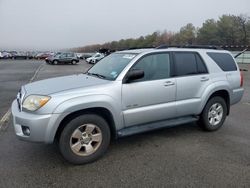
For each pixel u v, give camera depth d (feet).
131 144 15.15
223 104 17.71
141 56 14.26
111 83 13.10
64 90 12.15
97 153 12.87
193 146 14.90
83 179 11.25
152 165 12.53
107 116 13.37
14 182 10.95
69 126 12.07
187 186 10.71
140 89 13.71
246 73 71.51
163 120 15.21
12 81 47.19
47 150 14.12
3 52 184.65
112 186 10.72
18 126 12.05
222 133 17.20
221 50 18.17
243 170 12.07
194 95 16.03
